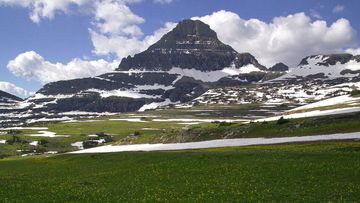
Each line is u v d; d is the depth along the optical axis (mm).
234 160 66375
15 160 104625
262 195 43375
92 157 89750
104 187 54938
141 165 72000
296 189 45125
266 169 57375
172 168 65500
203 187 49969
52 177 69750
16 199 47906
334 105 168750
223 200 42406
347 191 42656
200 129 138250
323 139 89000
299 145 84688
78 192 51281
